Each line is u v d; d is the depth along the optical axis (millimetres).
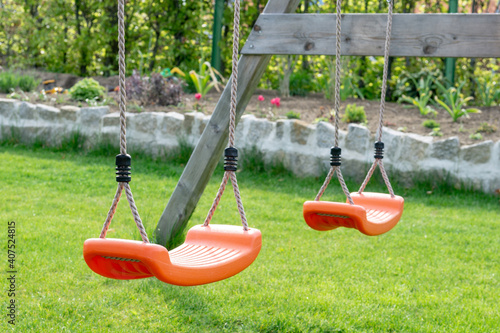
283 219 5750
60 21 12898
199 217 5715
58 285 3646
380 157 3656
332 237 5227
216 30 11281
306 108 9586
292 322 3186
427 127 8312
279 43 3807
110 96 10273
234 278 3973
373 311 3412
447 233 5418
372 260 4516
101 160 8258
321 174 7805
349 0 11406
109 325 3104
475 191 7211
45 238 4637
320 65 11320
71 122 8938
